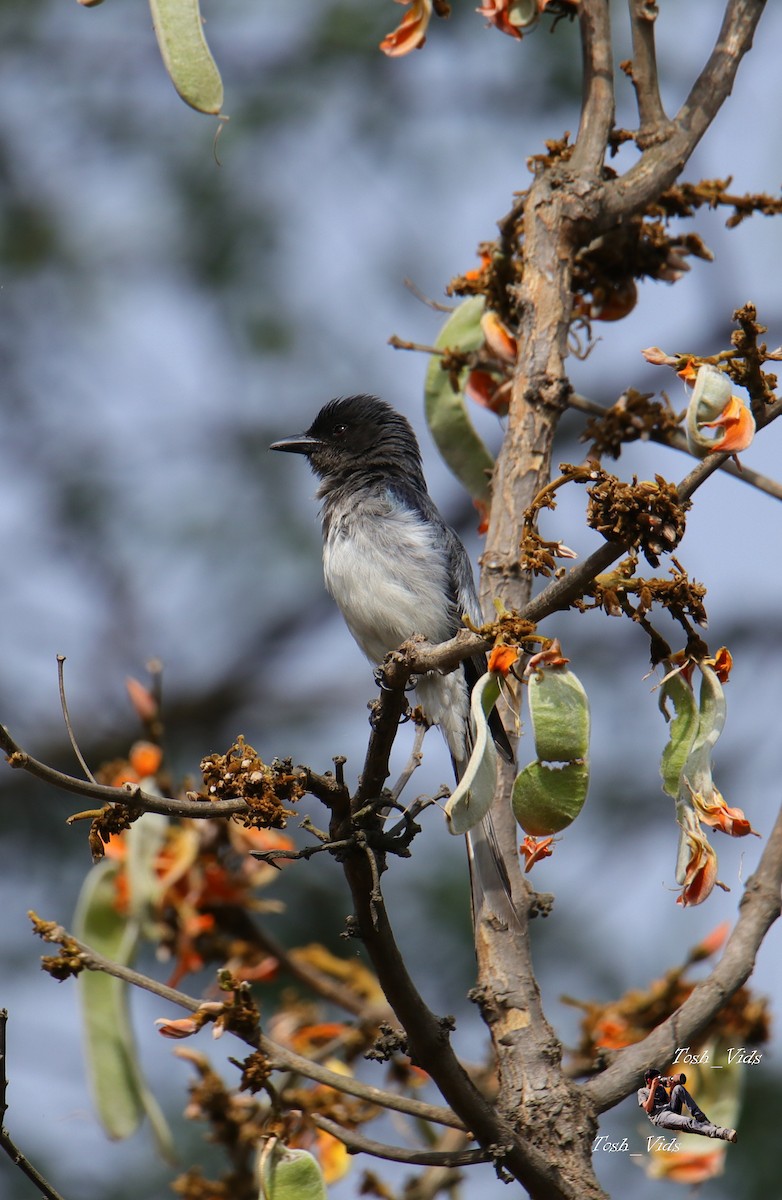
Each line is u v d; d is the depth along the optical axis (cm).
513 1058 755
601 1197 707
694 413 696
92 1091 951
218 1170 1281
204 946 1012
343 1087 742
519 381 939
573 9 1036
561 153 1018
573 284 1067
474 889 816
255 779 694
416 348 1082
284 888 1505
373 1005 1041
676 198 1067
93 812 690
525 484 912
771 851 840
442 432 1086
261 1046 746
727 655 700
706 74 1015
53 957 747
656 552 663
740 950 795
